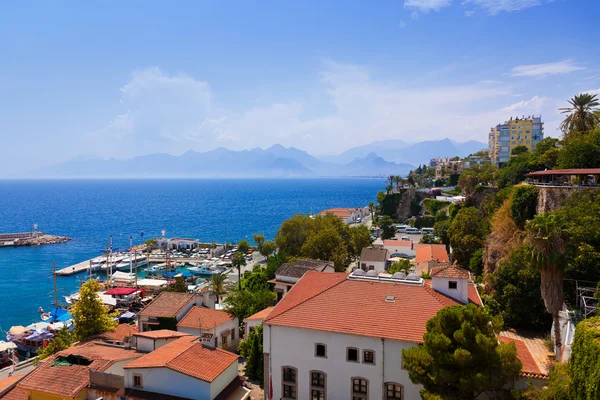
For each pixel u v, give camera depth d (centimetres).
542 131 19300
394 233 14062
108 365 3997
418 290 4116
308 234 10106
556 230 3731
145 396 3625
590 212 5109
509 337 4656
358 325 3769
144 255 14662
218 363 3931
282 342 3975
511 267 5097
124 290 9369
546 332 4781
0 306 9631
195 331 5491
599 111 8719
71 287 11206
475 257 7744
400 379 3569
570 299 4522
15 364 6203
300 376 3909
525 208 6388
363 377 3688
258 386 4634
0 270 13250
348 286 4322
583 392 2683
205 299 6481
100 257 14412
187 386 3622
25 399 3759
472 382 2800
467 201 12625
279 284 6475
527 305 4831
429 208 17125
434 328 3105
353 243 10650
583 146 7556
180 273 12138
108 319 6022
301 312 4050
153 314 5716
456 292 4141
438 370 2912
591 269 4475
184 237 19675
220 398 3681
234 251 15075
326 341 3816
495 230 6912
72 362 4362
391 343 3600
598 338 2692
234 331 5972
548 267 3775
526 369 3459
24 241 17750
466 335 2917
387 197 18750
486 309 3312
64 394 3659
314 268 6781
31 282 11725
